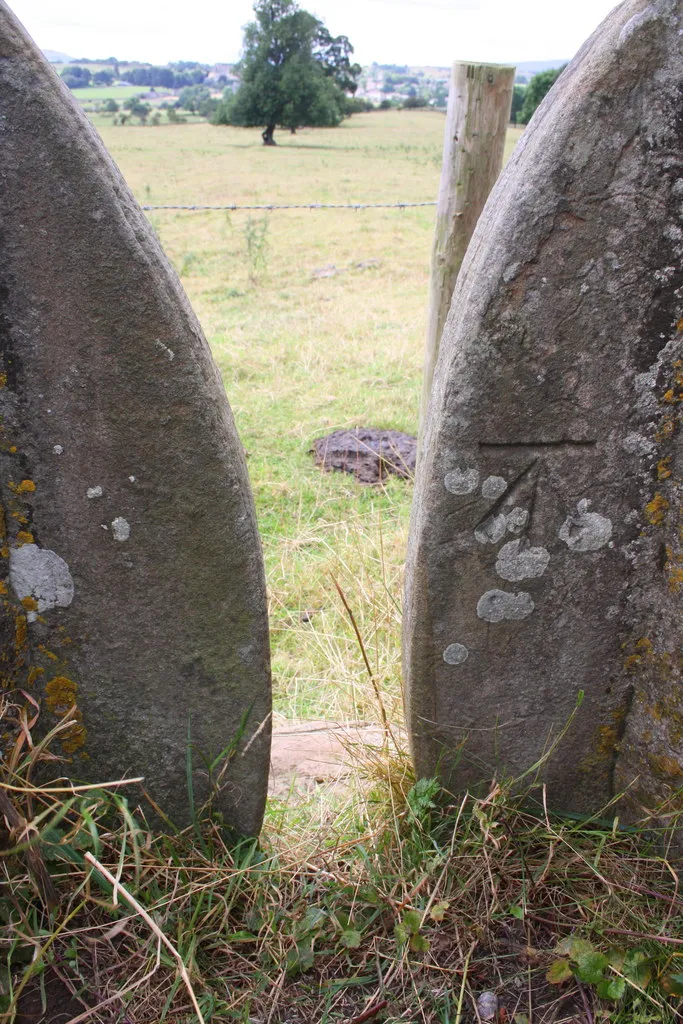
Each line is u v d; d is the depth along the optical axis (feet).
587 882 5.96
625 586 5.69
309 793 7.20
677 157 4.55
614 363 5.02
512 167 4.91
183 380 4.74
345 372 18.56
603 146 4.51
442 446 5.23
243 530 5.24
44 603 5.33
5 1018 5.01
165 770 5.95
